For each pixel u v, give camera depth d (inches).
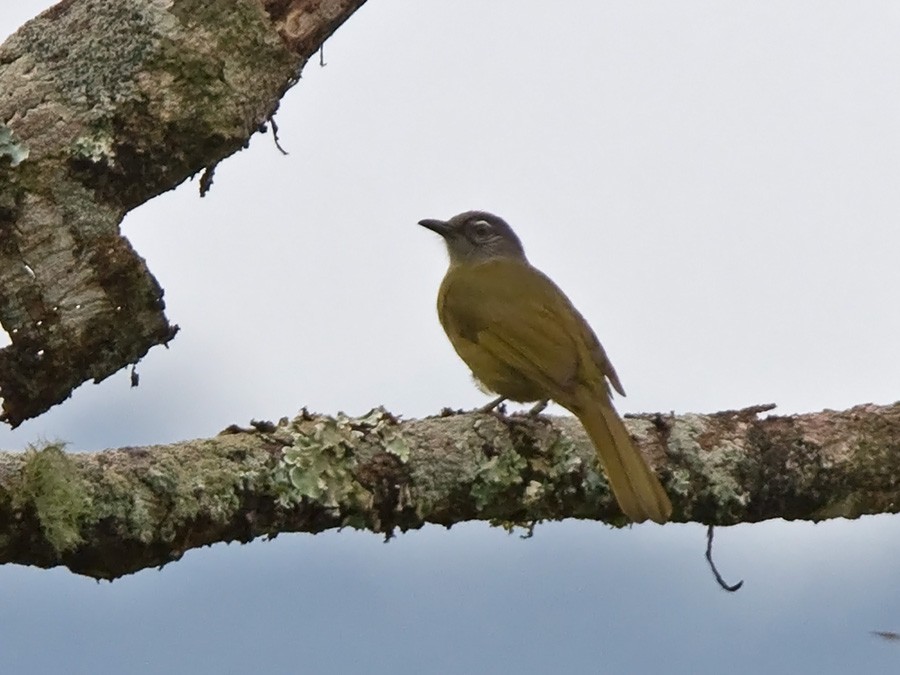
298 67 426.0
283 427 386.3
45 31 403.2
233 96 412.2
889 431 457.1
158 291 399.9
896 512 463.8
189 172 411.2
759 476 444.8
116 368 404.5
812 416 460.1
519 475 417.7
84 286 391.2
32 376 391.5
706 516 446.3
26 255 386.9
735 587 462.9
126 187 399.9
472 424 415.8
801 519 459.5
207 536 363.9
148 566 354.6
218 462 366.9
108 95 398.3
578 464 427.2
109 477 345.7
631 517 413.1
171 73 403.9
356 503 388.5
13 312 386.6
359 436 395.2
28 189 388.8
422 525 409.7
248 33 415.2
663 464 438.0
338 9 428.1
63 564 342.3
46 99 395.2
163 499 352.2
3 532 332.2
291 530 383.2
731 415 455.2
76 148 393.4
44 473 333.4
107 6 404.8
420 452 402.3
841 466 450.0
